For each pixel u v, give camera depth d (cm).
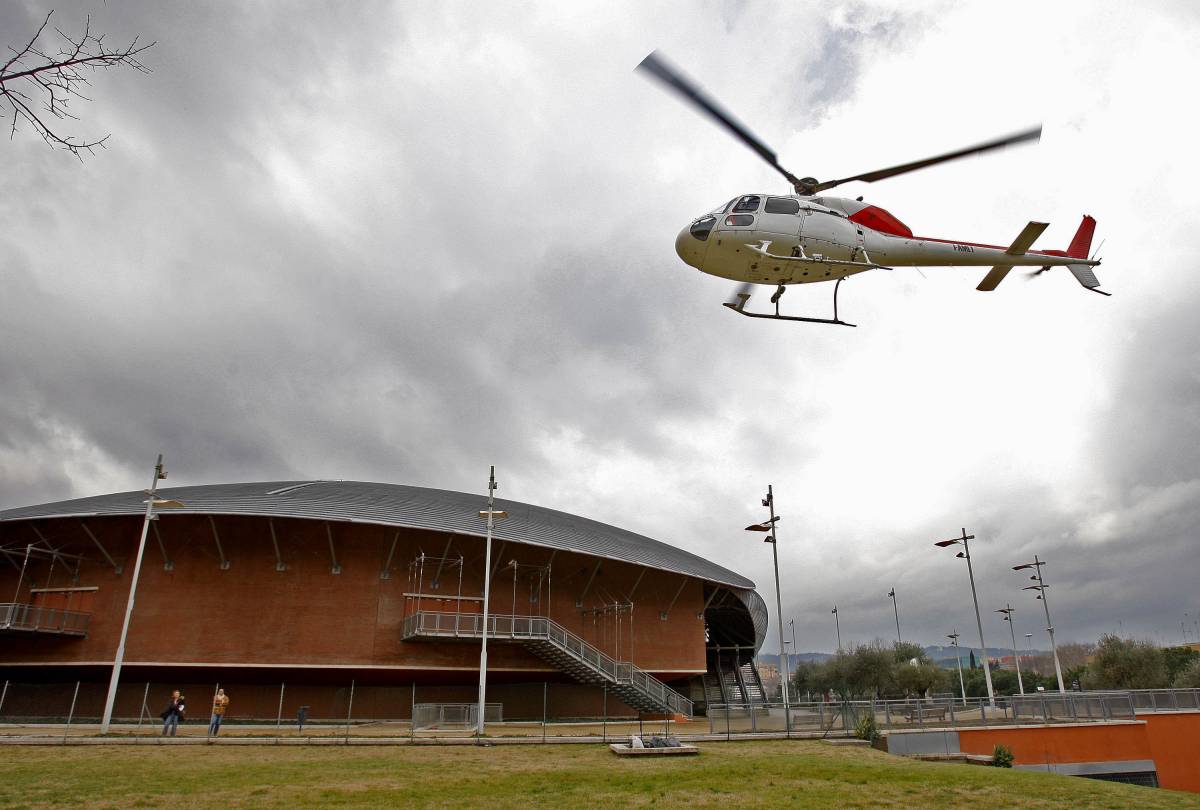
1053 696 3431
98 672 3912
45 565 4122
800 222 2095
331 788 1781
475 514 4531
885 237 2217
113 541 4066
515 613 4403
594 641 4675
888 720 3269
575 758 2420
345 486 5022
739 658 7144
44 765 2075
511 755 2473
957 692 11512
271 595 3962
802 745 2944
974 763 2894
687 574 4991
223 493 4453
